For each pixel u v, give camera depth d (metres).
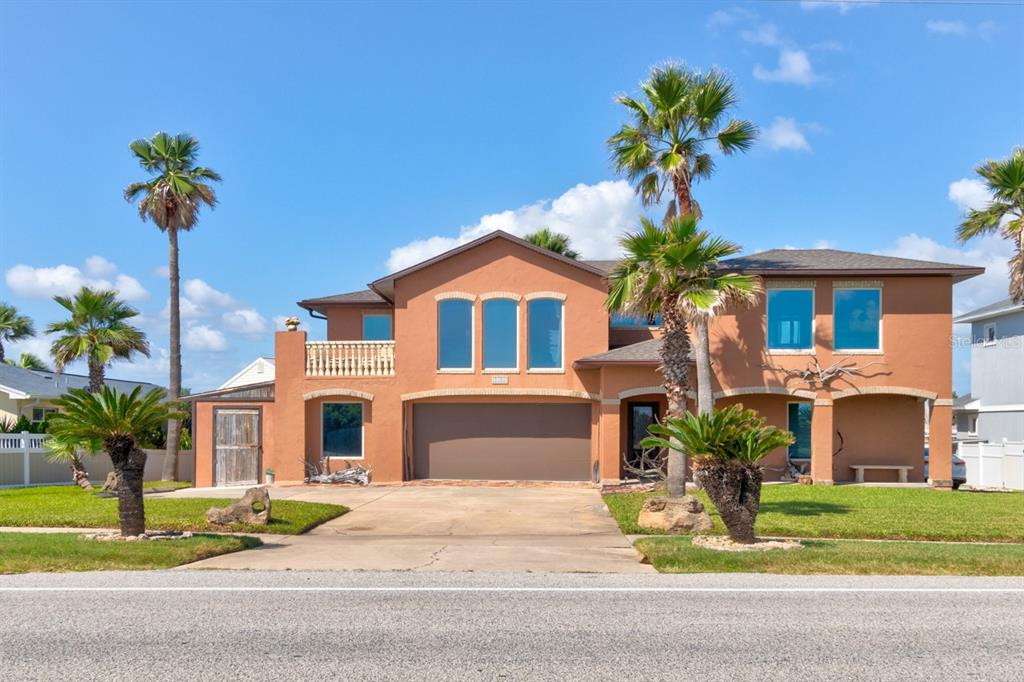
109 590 8.74
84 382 40.38
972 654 6.53
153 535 12.64
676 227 17.55
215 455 25.19
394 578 9.52
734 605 8.14
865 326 23.39
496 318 24.38
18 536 12.43
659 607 8.05
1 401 34.81
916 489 21.53
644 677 5.93
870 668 6.17
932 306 23.16
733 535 11.77
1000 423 38.34
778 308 23.48
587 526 15.42
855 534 13.73
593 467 24.06
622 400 24.92
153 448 31.61
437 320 24.41
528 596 8.54
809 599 8.43
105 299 30.48
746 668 6.15
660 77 19.84
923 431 24.47
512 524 15.73
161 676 5.90
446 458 24.86
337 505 17.98
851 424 24.59
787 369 23.22
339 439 25.14
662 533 14.34
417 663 6.21
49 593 8.59
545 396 24.30
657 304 18.70
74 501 18.75
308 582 9.25
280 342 24.62
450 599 8.38
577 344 24.12
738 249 17.62
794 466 24.38
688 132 20.23
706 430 11.66
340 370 24.59
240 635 6.95
